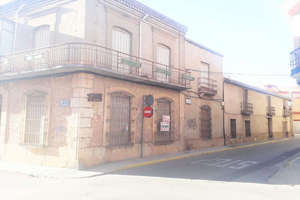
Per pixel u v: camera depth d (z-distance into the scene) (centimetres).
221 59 2109
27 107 1177
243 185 774
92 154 1044
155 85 1405
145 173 947
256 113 2686
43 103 1131
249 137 2481
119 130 1202
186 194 656
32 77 1168
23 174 914
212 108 1938
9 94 1245
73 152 998
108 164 1079
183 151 1591
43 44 1206
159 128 1449
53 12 1168
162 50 1516
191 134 1697
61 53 1084
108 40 1159
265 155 1542
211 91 1864
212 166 1110
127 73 1128
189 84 1636
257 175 936
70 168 993
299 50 1298
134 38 1309
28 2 1248
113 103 1184
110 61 1147
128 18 1281
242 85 2361
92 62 1057
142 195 640
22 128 1168
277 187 760
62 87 1071
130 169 1028
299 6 1356
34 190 688
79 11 1080
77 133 998
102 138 1098
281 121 3356
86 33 1056
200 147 1769
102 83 1112
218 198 626
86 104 1030
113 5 1195
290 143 2558
